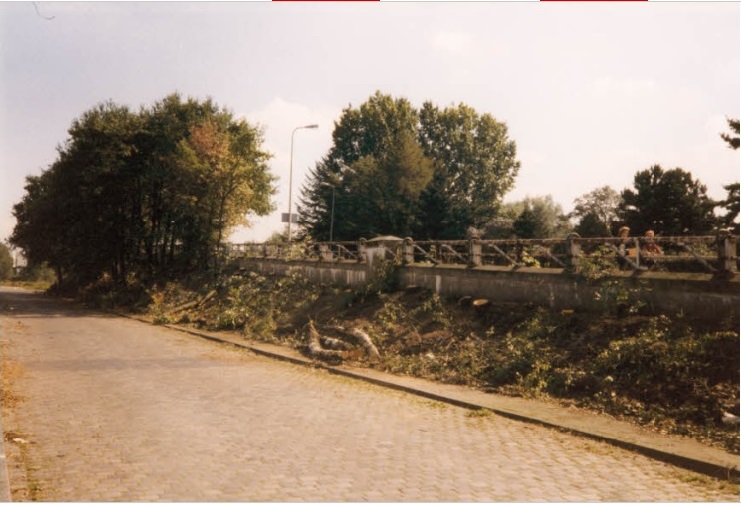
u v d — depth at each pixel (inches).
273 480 263.4
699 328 438.3
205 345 805.2
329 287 976.3
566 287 561.3
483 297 665.6
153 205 1859.0
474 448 323.9
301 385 519.2
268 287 1127.0
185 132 1748.3
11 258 4603.8
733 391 370.3
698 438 339.6
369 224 2278.5
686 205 1689.2
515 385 484.1
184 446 318.7
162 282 1616.6
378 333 697.6
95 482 258.5
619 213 1860.2
